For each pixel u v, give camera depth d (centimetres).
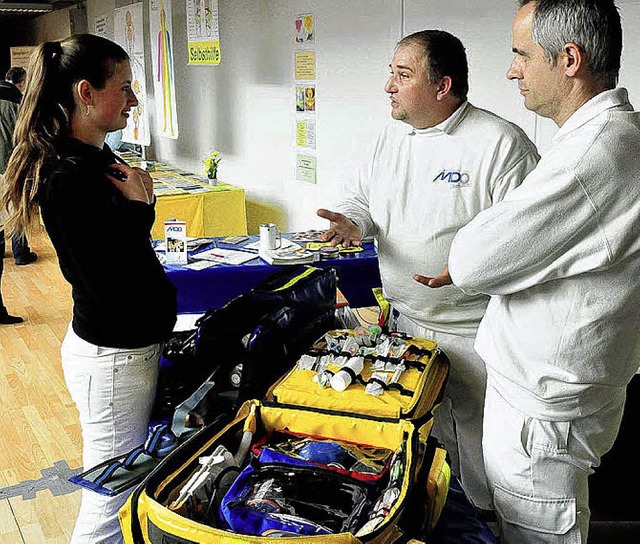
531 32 150
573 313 152
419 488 152
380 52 447
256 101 624
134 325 198
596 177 142
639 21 281
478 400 238
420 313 238
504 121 226
